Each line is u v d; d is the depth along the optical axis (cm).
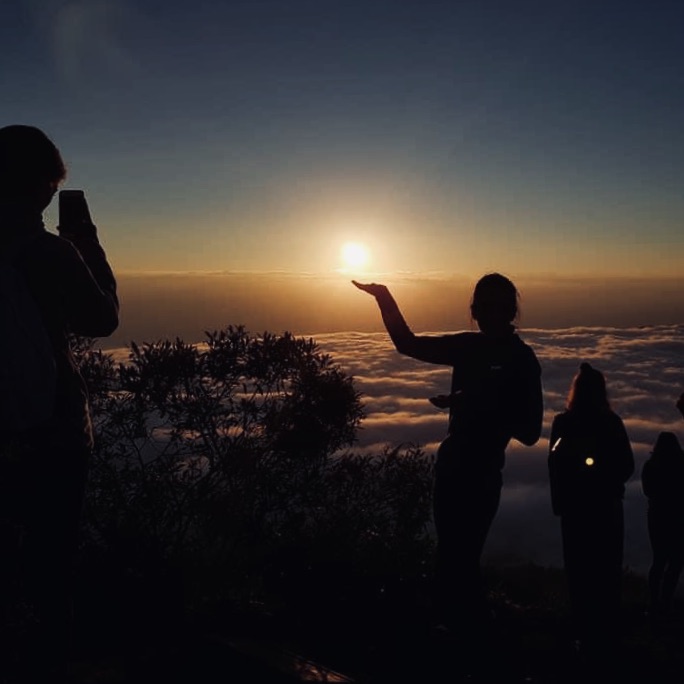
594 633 462
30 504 216
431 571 510
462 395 381
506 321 386
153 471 475
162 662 271
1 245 212
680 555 707
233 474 483
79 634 354
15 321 206
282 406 500
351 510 511
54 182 226
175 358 480
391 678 351
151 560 438
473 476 379
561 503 504
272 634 388
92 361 484
